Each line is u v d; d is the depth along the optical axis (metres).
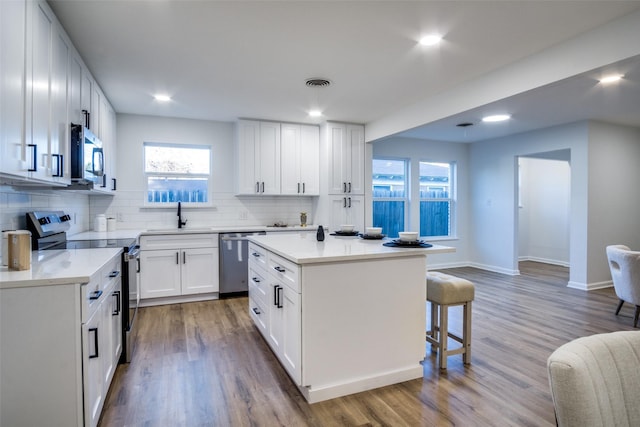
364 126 5.16
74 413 1.60
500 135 6.05
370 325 2.30
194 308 4.08
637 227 5.43
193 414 2.04
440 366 2.58
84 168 2.46
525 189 7.72
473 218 6.79
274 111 4.46
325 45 2.70
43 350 1.56
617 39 2.31
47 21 2.01
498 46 2.70
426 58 2.91
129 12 2.22
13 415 1.54
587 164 4.92
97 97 3.36
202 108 4.32
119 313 2.51
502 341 3.09
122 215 4.55
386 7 2.19
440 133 5.89
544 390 2.29
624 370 0.87
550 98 3.86
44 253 2.31
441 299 2.54
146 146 4.73
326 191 4.98
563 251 7.07
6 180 1.93
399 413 2.04
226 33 2.50
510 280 5.60
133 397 2.20
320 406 2.12
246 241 4.55
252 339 3.14
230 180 5.05
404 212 6.51
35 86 1.82
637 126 5.32
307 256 2.11
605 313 3.90
